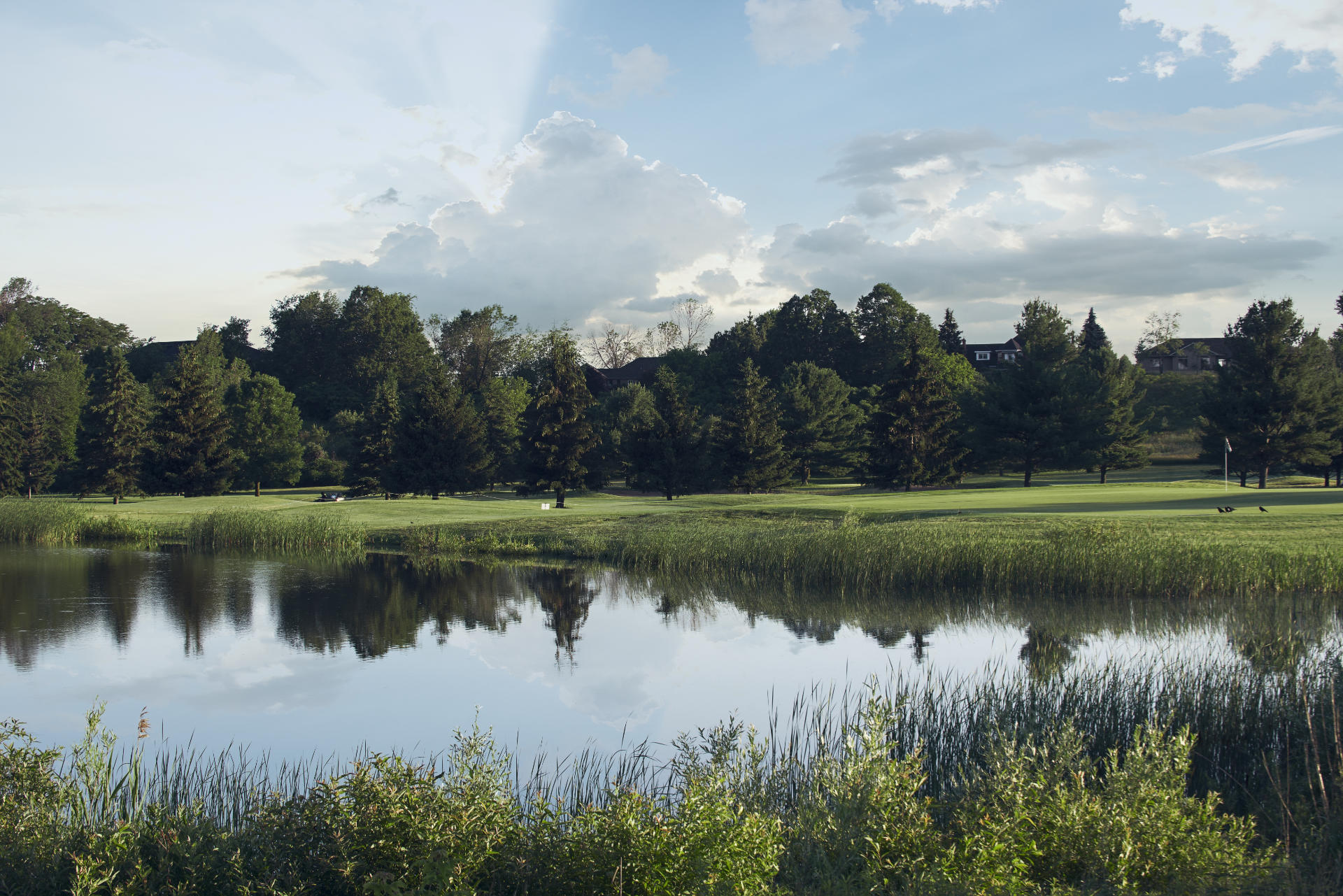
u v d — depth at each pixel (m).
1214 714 10.62
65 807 8.18
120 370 65.38
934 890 5.69
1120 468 64.62
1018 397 64.56
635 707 14.12
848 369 107.19
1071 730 8.23
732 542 29.77
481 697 14.89
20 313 119.31
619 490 75.56
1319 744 9.17
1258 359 57.69
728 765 7.86
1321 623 18.89
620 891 5.96
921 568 25.56
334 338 118.12
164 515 49.72
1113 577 23.50
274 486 83.94
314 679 16.25
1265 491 44.56
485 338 116.88
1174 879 6.05
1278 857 6.50
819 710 13.46
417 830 6.26
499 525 41.16
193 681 16.20
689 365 103.06
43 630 21.02
